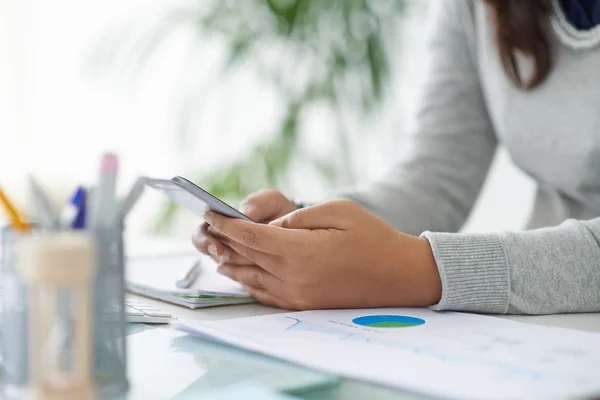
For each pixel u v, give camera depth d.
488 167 1.18
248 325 0.55
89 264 0.34
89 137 2.66
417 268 0.64
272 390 0.39
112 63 2.52
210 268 0.87
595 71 0.95
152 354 0.48
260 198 0.82
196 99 2.28
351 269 0.63
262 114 2.21
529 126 1.03
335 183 1.97
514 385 0.40
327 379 0.42
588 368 0.44
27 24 2.72
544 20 0.96
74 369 0.34
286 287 0.64
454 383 0.40
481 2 1.01
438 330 0.55
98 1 2.58
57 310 0.34
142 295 0.74
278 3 1.94
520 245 0.66
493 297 0.64
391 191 1.06
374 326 0.56
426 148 1.13
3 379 0.39
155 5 2.42
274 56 2.01
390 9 1.95
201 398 0.36
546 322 0.61
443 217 1.09
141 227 2.55
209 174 2.08
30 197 0.42
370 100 1.94
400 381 0.41
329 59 1.94
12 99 2.71
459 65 1.15
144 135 2.55
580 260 0.67
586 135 0.97
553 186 1.07
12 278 0.38
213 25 2.05
